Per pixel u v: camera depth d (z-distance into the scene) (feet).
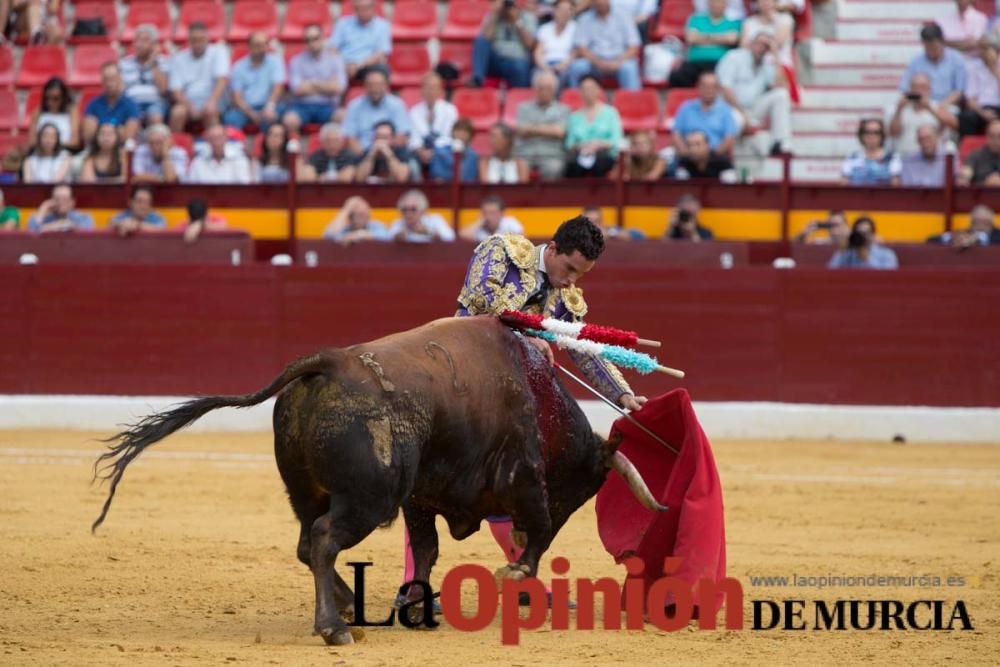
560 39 126.52
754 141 116.06
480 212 109.91
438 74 126.72
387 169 112.57
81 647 39.78
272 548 59.72
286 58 134.21
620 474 45.93
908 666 39.06
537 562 44.14
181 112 122.01
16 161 121.08
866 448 102.42
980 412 106.32
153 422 40.73
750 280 107.86
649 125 120.78
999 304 106.73
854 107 129.29
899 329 107.34
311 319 109.81
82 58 138.72
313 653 39.09
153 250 111.34
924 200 108.47
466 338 42.93
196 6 140.87
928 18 135.64
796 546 61.77
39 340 111.55
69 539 61.11
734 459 94.84
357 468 39.29
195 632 42.70
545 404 44.42
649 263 108.27
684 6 131.95
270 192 112.27
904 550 60.85
